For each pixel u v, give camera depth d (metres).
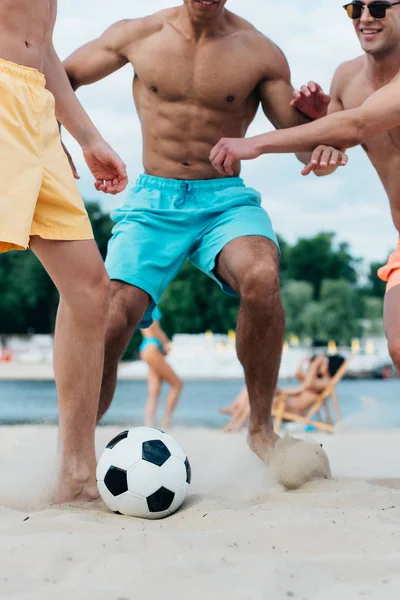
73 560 2.63
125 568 2.50
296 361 27.52
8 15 3.81
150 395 11.24
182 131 5.04
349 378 33.12
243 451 6.69
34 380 27.00
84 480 3.95
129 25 5.11
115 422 12.33
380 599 2.23
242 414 10.38
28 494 4.11
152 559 2.60
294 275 75.19
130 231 5.00
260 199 5.23
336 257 75.19
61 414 4.00
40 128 3.81
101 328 3.98
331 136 4.47
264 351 4.79
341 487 4.31
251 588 2.32
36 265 60.59
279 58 5.04
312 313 64.56
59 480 3.98
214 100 4.97
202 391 22.11
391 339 4.47
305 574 2.46
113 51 5.10
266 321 4.70
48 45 4.28
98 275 3.96
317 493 4.08
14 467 5.25
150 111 5.11
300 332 65.19
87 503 3.85
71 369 3.94
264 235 4.87
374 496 3.91
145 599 2.25
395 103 4.39
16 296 60.09
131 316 4.88
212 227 5.00
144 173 5.22
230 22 5.12
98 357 3.98
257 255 4.72
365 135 4.46
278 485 4.44
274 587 2.33
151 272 4.94
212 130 5.04
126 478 3.51
